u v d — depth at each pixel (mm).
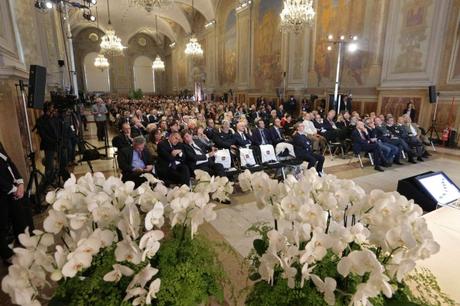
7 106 3773
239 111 10477
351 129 6859
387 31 8617
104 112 9180
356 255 796
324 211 974
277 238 903
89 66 26000
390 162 5930
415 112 8156
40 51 7328
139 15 21781
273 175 5066
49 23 8867
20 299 787
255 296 984
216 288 1060
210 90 19766
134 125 6926
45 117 4570
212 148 4809
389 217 905
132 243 837
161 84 29406
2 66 3500
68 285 920
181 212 1021
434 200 2680
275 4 12641
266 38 13539
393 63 8594
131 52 27766
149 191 1090
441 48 7566
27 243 908
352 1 9484
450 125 7602
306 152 5070
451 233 1766
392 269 843
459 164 6062
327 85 10734
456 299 1198
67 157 5309
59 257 840
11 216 2523
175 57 26297
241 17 15289
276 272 962
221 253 2568
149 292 830
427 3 7629
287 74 12484
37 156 6027
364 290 774
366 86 9422
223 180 1252
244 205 3871
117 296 890
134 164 3895
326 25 10516
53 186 4438
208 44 19484
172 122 6789
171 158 4066
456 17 7215
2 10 4137
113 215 951
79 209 986
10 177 2410
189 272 969
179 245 1039
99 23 22797
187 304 921
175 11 20281
